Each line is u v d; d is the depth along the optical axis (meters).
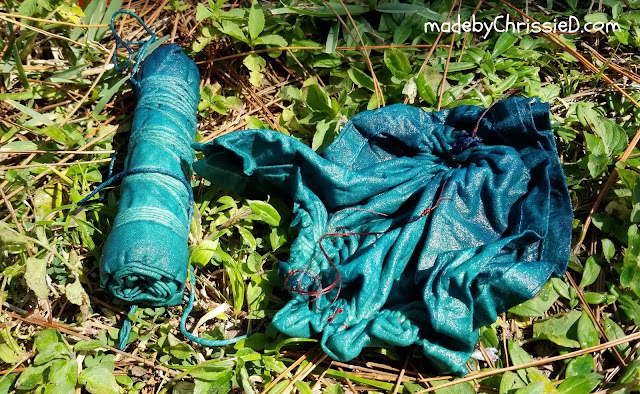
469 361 0.54
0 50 0.65
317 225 0.57
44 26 0.66
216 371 0.52
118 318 0.56
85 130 0.66
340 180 0.57
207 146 0.57
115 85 0.65
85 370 0.51
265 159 0.59
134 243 0.51
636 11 0.74
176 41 0.73
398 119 0.60
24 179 0.59
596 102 0.69
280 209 0.60
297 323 0.52
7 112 0.65
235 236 0.60
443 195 0.55
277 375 0.53
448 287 0.51
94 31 0.69
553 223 0.55
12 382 0.52
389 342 0.51
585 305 0.56
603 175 0.63
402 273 0.55
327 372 0.53
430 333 0.53
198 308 0.57
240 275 0.56
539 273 0.51
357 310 0.53
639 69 0.71
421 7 0.71
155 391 0.54
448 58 0.68
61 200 0.62
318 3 0.72
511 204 0.56
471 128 0.61
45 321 0.55
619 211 0.60
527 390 0.50
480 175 0.55
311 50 0.71
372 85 0.67
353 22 0.69
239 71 0.72
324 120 0.65
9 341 0.53
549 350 0.56
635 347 0.55
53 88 0.66
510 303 0.51
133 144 0.58
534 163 0.57
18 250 0.55
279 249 0.59
